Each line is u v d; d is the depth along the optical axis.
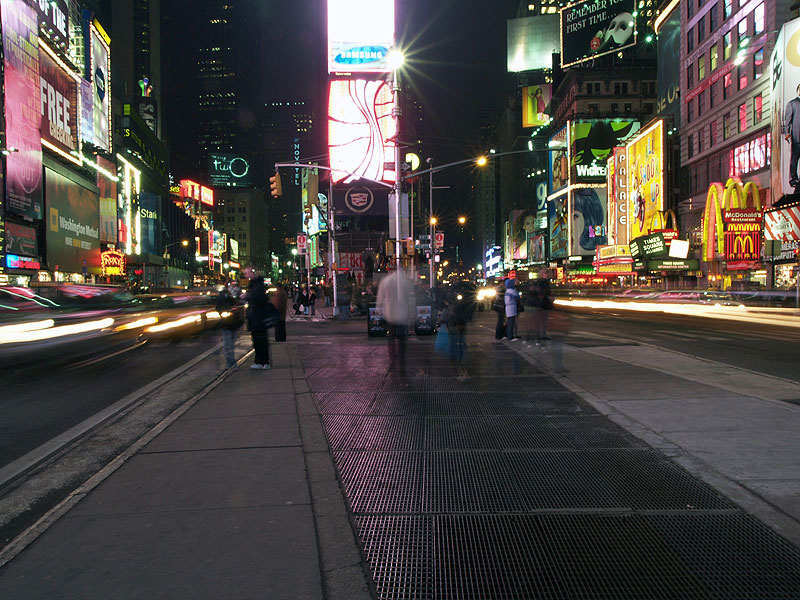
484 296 38.81
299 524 3.73
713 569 3.20
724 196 43.28
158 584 3.00
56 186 74.62
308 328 23.05
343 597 2.89
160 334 20.16
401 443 5.72
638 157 67.44
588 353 12.41
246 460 5.07
